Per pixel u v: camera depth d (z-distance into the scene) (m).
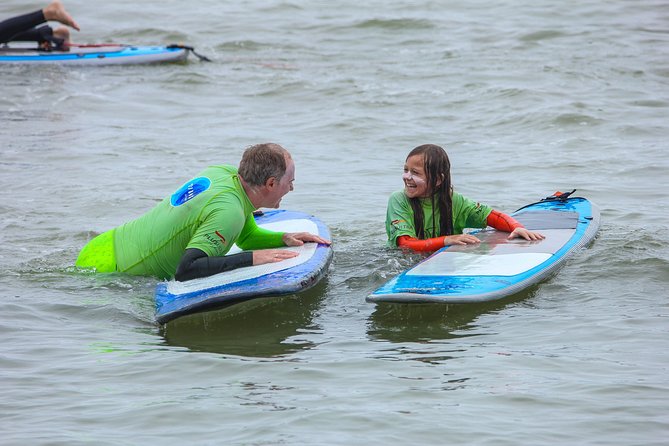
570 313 23.08
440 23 71.38
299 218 29.47
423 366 19.81
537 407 17.53
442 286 24.02
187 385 19.02
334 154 42.06
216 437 16.53
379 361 20.20
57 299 24.41
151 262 25.14
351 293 25.22
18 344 21.36
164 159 41.12
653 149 41.44
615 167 38.66
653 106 49.34
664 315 22.70
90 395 18.52
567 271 26.06
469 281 24.41
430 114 49.03
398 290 23.67
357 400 18.02
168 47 62.66
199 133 45.97
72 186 36.66
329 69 59.91
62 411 17.72
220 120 48.72
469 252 26.70
